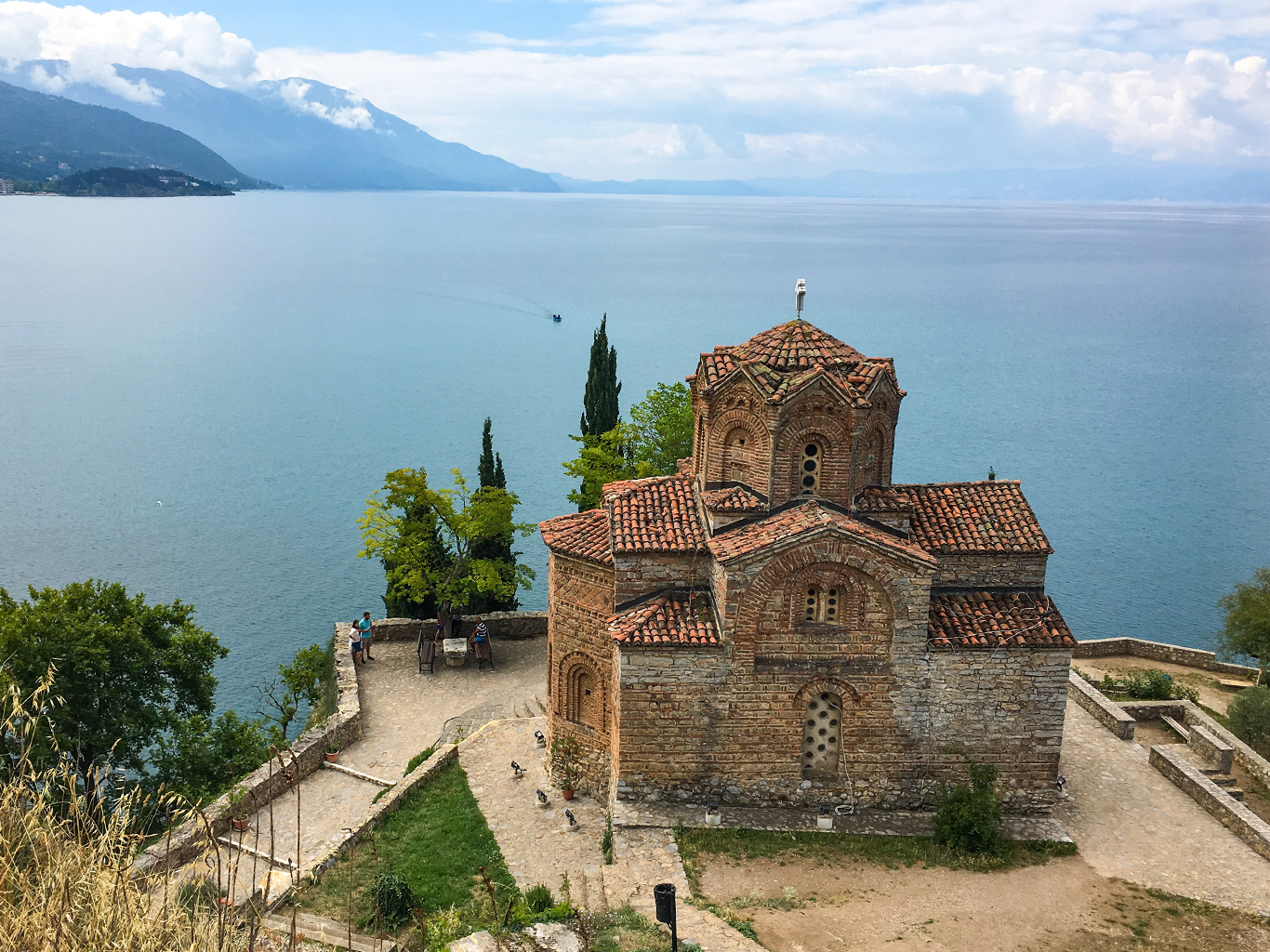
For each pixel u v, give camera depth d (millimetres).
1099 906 25125
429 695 42250
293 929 14625
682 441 54000
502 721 36688
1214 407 134125
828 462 29000
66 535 81438
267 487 94875
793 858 26750
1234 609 47219
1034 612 29031
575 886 26281
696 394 31609
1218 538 85188
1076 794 30844
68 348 168125
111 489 93812
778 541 26797
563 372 151875
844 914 24484
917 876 26203
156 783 33000
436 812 30625
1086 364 163250
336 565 75312
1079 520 89125
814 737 28844
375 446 109188
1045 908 24938
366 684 43312
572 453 105688
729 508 29062
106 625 32906
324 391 137750
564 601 31750
